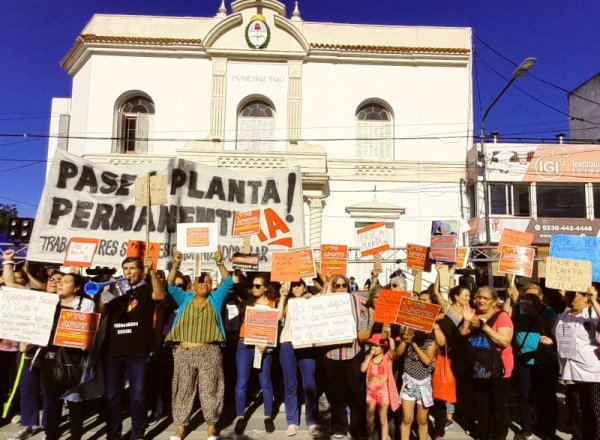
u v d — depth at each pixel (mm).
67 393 5328
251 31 18297
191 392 5715
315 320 5973
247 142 18266
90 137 17969
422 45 18766
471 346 5574
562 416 7305
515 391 8602
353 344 6055
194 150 17109
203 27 18500
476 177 17266
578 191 17672
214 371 5754
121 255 8188
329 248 7566
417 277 6613
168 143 18078
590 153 17375
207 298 5930
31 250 7902
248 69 18422
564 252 6383
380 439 5977
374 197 17953
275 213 8422
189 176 8805
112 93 18172
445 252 7172
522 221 17062
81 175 8422
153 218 8461
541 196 17734
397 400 5746
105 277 7965
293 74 18344
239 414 6328
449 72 18625
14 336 5414
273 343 6141
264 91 18359
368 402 5750
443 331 5691
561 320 5551
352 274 17422
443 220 17859
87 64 18406
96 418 6977
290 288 7145
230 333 7613
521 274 6621
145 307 5742
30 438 6055
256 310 6250
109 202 8406
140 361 5668
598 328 5133
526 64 13617
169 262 8297
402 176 18031
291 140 17953
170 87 18266
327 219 17766
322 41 18656
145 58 18312
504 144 17266
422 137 18344
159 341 6395
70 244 6695
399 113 18453
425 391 5484
